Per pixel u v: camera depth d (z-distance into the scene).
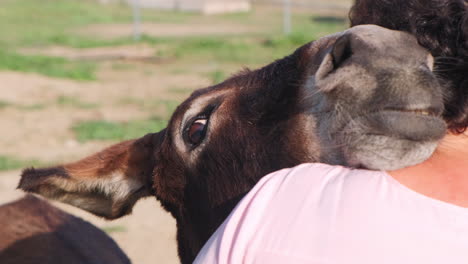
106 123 12.70
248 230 1.86
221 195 2.79
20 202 4.66
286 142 2.47
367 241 1.73
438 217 1.77
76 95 15.70
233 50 23.22
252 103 2.70
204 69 19.62
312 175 1.94
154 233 7.46
